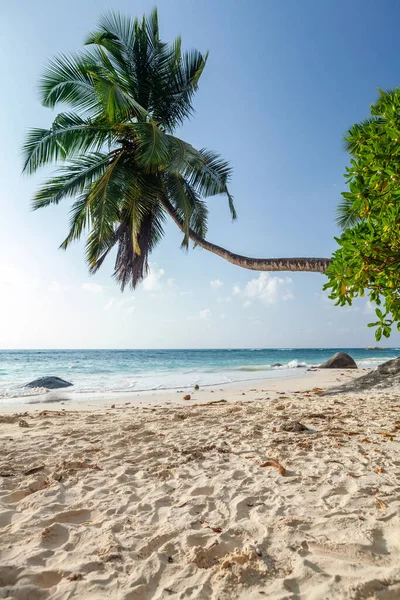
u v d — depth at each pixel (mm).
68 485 2896
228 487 2814
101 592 1566
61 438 4418
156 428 4992
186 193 12148
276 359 37219
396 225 2039
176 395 10016
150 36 11508
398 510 2307
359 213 2342
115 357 43562
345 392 9352
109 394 10672
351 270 2172
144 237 11430
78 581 1637
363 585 1596
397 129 2260
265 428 4844
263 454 3688
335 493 2650
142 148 9711
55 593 1564
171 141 9625
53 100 10430
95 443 4188
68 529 2148
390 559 1805
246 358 40344
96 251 10422
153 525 2217
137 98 11484
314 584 1614
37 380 12812
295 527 2133
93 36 10719
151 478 3064
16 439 4406
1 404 8844
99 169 10617
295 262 8039
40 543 1988
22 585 1592
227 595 1554
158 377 16234
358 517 2236
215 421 5430
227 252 9484
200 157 10094
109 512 2395
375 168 2252
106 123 9984
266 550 1895
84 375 17625
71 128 9961
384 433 4371
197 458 3576
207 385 12750
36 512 2379
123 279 11406
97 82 9141
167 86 11664
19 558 1829
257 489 2766
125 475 3107
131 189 10109
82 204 10742
